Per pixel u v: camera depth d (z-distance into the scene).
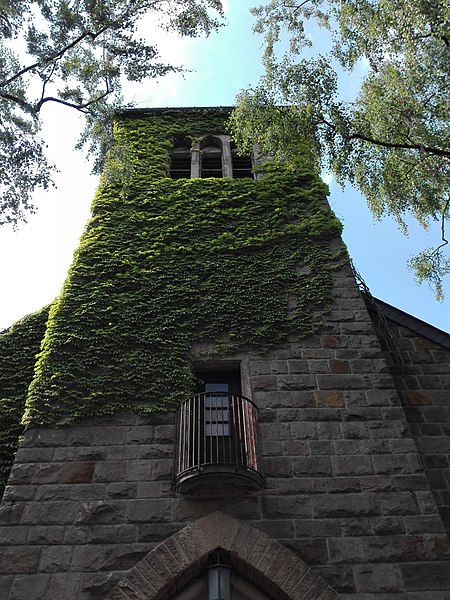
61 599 6.67
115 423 8.59
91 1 12.04
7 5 11.09
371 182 12.90
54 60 12.09
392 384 9.17
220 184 13.94
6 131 11.94
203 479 7.52
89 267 11.21
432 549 7.14
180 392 9.01
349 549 7.17
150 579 6.88
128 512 7.54
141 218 12.64
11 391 10.04
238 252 11.72
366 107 12.16
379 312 11.78
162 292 10.73
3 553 7.06
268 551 7.12
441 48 10.15
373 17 11.05
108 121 13.19
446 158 11.91
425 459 9.30
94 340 9.69
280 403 8.91
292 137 12.66
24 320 11.27
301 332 10.05
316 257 11.52
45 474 7.93
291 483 7.84
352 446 8.29
